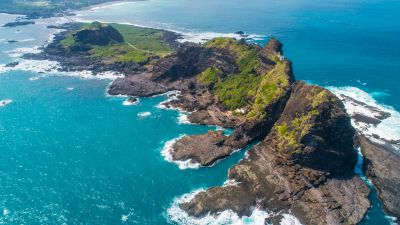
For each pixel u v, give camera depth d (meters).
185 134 164.00
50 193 124.31
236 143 152.00
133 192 125.00
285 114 145.00
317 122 129.12
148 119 179.25
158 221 112.06
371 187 127.38
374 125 167.62
